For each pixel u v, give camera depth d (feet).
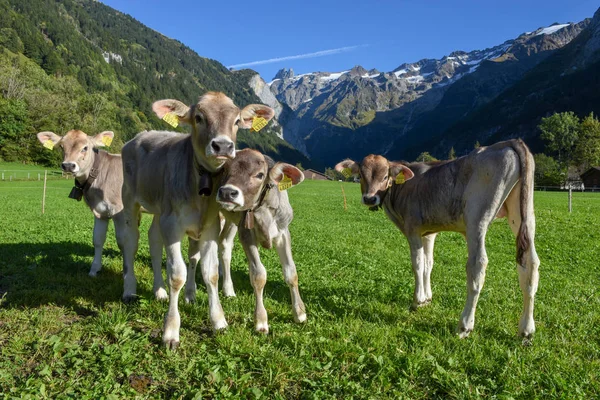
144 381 5.14
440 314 7.59
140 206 8.21
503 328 6.77
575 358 5.84
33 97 107.65
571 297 8.79
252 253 6.68
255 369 5.39
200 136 5.95
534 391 4.99
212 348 6.00
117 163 9.79
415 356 5.57
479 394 4.89
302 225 20.33
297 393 5.03
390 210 8.41
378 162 8.28
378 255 13.33
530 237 6.20
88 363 5.37
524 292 6.31
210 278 6.55
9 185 54.70
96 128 121.08
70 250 11.82
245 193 5.96
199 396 4.79
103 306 7.52
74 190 9.69
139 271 9.88
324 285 9.48
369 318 7.35
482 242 6.54
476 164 6.66
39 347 5.68
